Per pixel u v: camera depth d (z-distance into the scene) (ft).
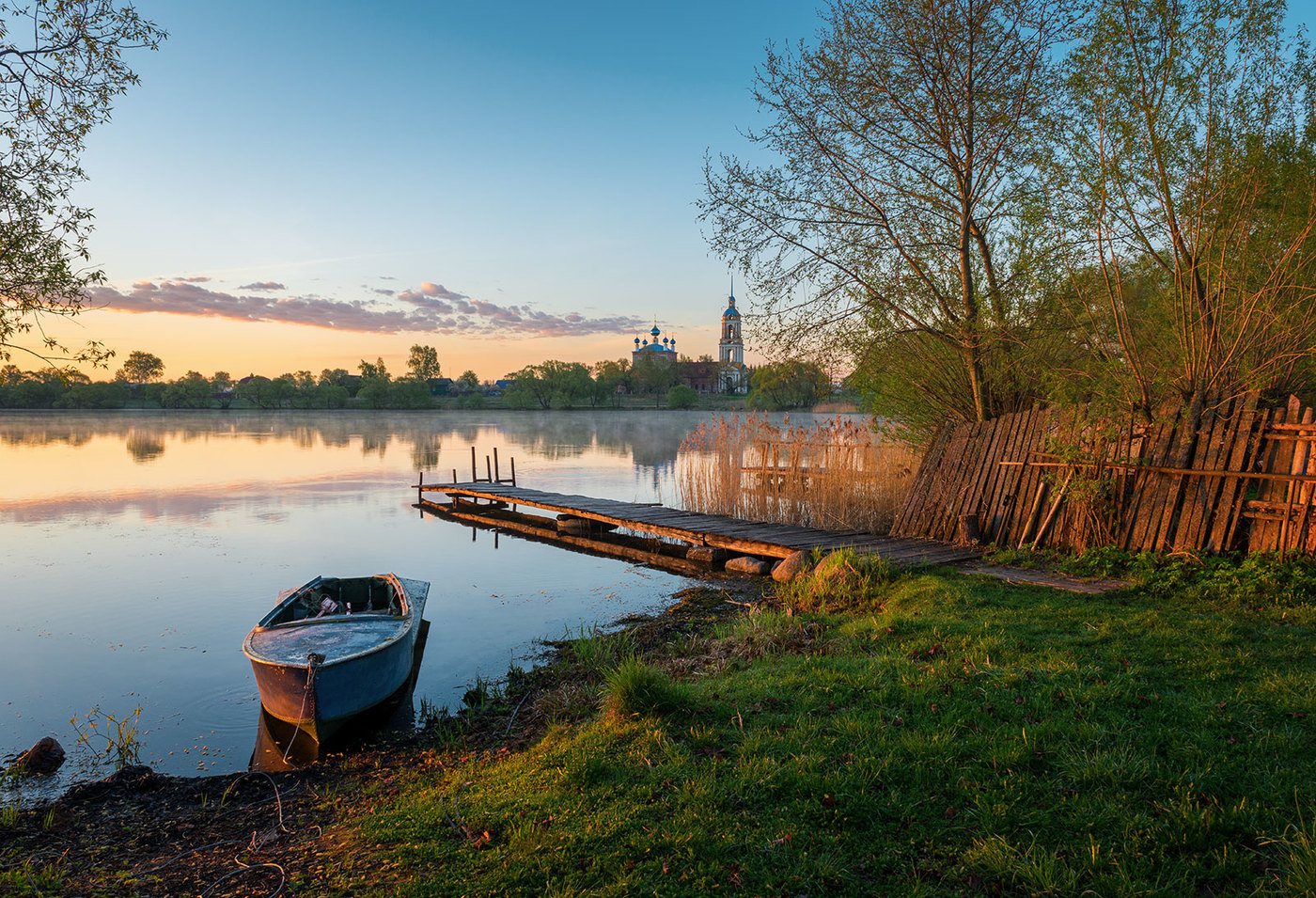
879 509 49.75
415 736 23.86
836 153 42.70
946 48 39.01
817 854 12.17
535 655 31.65
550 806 14.40
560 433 214.07
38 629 35.94
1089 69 32.14
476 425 257.96
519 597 41.86
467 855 13.06
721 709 18.61
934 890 11.09
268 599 41.37
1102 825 12.37
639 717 18.30
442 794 16.46
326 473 108.58
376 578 37.35
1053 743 15.12
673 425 255.09
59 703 27.40
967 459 42.04
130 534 60.75
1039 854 11.66
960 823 12.79
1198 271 32.58
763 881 11.49
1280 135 29.14
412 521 69.87
